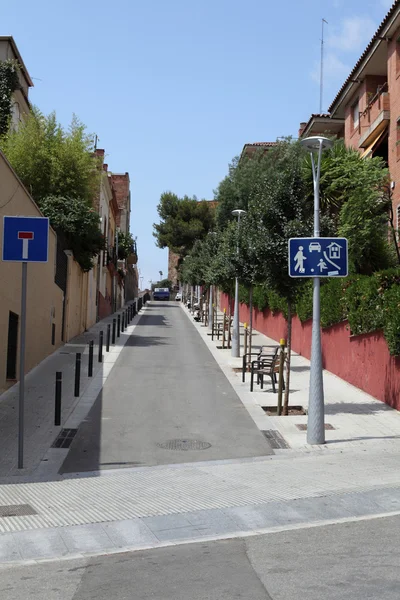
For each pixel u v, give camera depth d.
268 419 13.02
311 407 11.13
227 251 21.61
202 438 11.50
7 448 10.35
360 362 16.45
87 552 6.13
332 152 21.61
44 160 25.83
